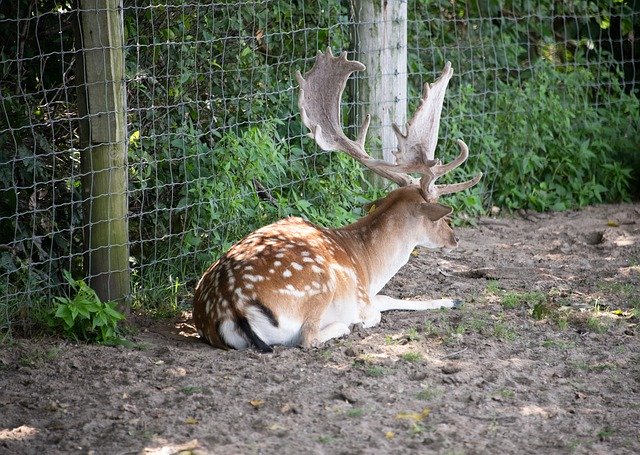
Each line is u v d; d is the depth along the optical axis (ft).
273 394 26.25
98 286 32.53
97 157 31.94
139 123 36.40
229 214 36.78
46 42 37.04
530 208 49.96
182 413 24.99
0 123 35.42
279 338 30.07
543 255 42.22
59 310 30.14
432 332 31.55
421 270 39.73
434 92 33.45
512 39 56.24
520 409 25.72
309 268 30.45
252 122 38.78
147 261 37.19
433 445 23.32
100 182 32.04
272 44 41.83
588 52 58.39
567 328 32.32
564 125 51.19
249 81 40.29
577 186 50.83
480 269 39.34
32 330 31.48
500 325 31.78
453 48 52.70
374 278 33.71
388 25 42.52
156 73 38.40
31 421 24.72
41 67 34.47
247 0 40.14
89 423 24.36
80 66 31.71
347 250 32.83
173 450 22.91
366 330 32.09
